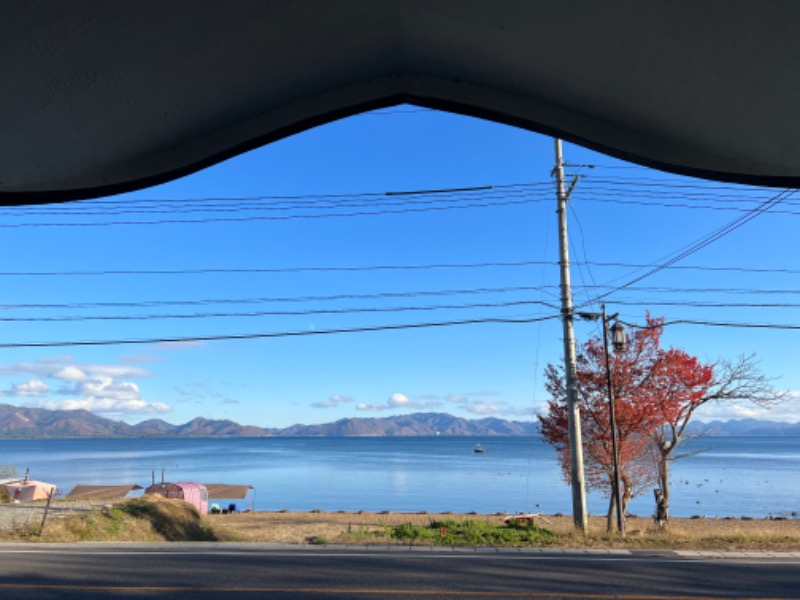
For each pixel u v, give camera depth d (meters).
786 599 9.61
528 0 2.56
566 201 18.73
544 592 10.05
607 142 3.23
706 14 2.38
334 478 74.50
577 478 17.88
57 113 2.61
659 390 20.03
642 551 14.56
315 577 11.23
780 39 2.37
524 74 3.02
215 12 2.41
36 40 2.31
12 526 17.89
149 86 2.63
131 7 2.28
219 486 37.22
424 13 2.71
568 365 18.28
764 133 2.84
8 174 2.85
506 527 19.19
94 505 22.05
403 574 11.55
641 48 2.65
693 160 3.17
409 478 73.69
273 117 3.15
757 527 25.03
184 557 13.68
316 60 2.88
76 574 11.53
